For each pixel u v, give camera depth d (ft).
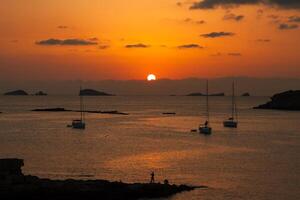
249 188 194.80
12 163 183.32
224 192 186.29
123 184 177.58
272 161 268.00
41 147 324.19
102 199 161.58
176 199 171.42
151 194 173.27
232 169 238.89
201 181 206.49
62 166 239.71
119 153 293.64
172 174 222.48
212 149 322.96
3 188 162.20
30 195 158.10
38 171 224.53
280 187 197.88
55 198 157.58
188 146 339.16
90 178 207.10
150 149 317.22
